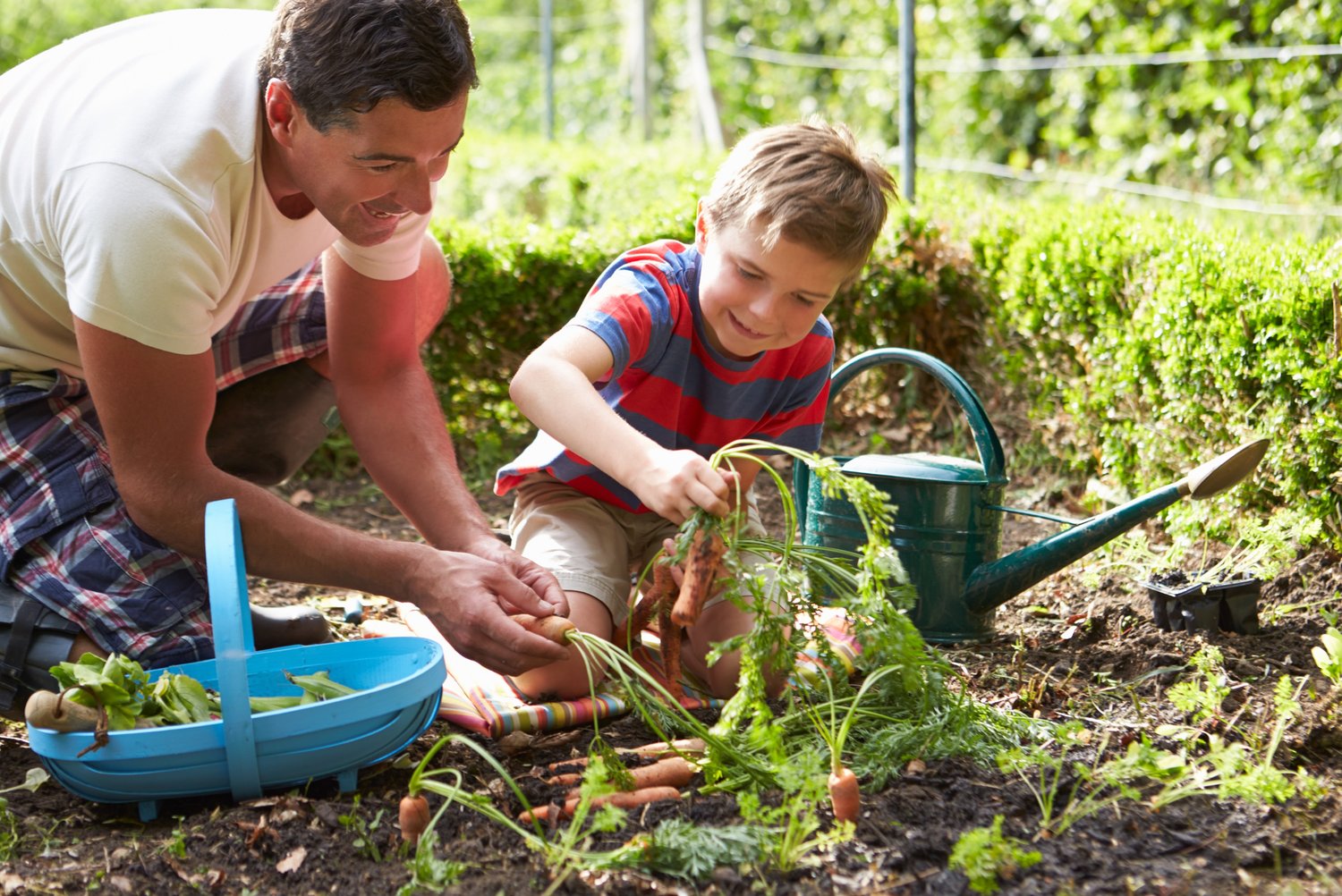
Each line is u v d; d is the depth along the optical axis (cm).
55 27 1339
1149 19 743
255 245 227
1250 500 318
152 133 208
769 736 196
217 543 191
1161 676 246
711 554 206
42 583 221
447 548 243
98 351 207
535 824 181
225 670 186
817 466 203
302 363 280
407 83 194
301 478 438
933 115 878
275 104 206
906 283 445
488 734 229
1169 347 342
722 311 231
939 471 268
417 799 184
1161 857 181
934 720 213
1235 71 691
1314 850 184
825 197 214
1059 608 292
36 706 185
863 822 188
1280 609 277
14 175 218
